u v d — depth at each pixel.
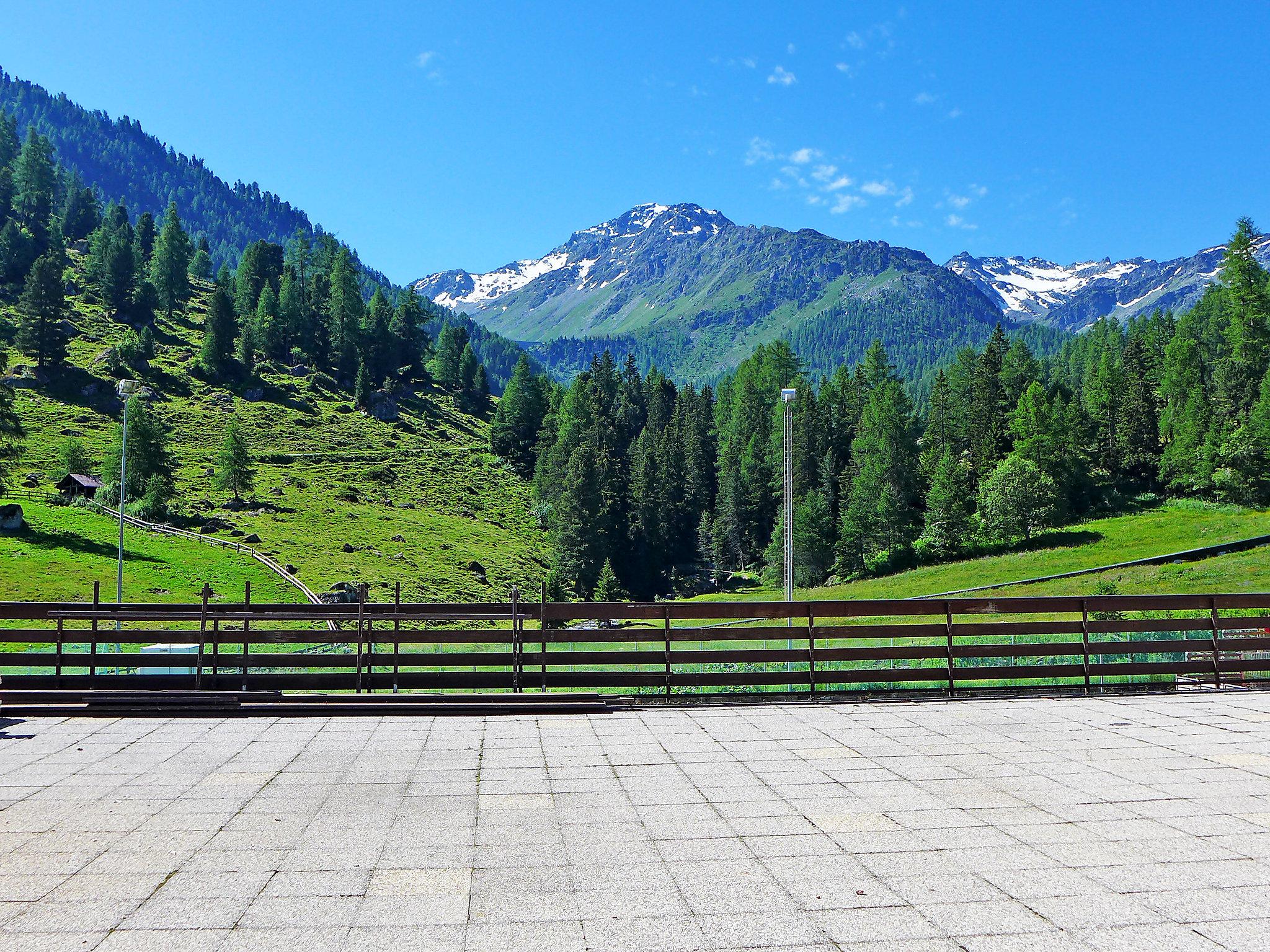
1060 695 13.68
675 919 5.44
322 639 12.77
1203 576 63.34
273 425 144.00
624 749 10.16
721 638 13.27
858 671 13.61
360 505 118.31
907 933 5.24
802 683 13.29
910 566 96.31
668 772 9.15
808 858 6.54
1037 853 6.64
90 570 75.19
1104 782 8.70
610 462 123.50
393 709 12.07
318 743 10.46
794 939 5.17
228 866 6.34
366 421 155.38
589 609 13.03
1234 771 9.07
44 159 197.00
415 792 8.35
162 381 148.25
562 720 11.87
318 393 162.38
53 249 185.88
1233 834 7.05
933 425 122.00
